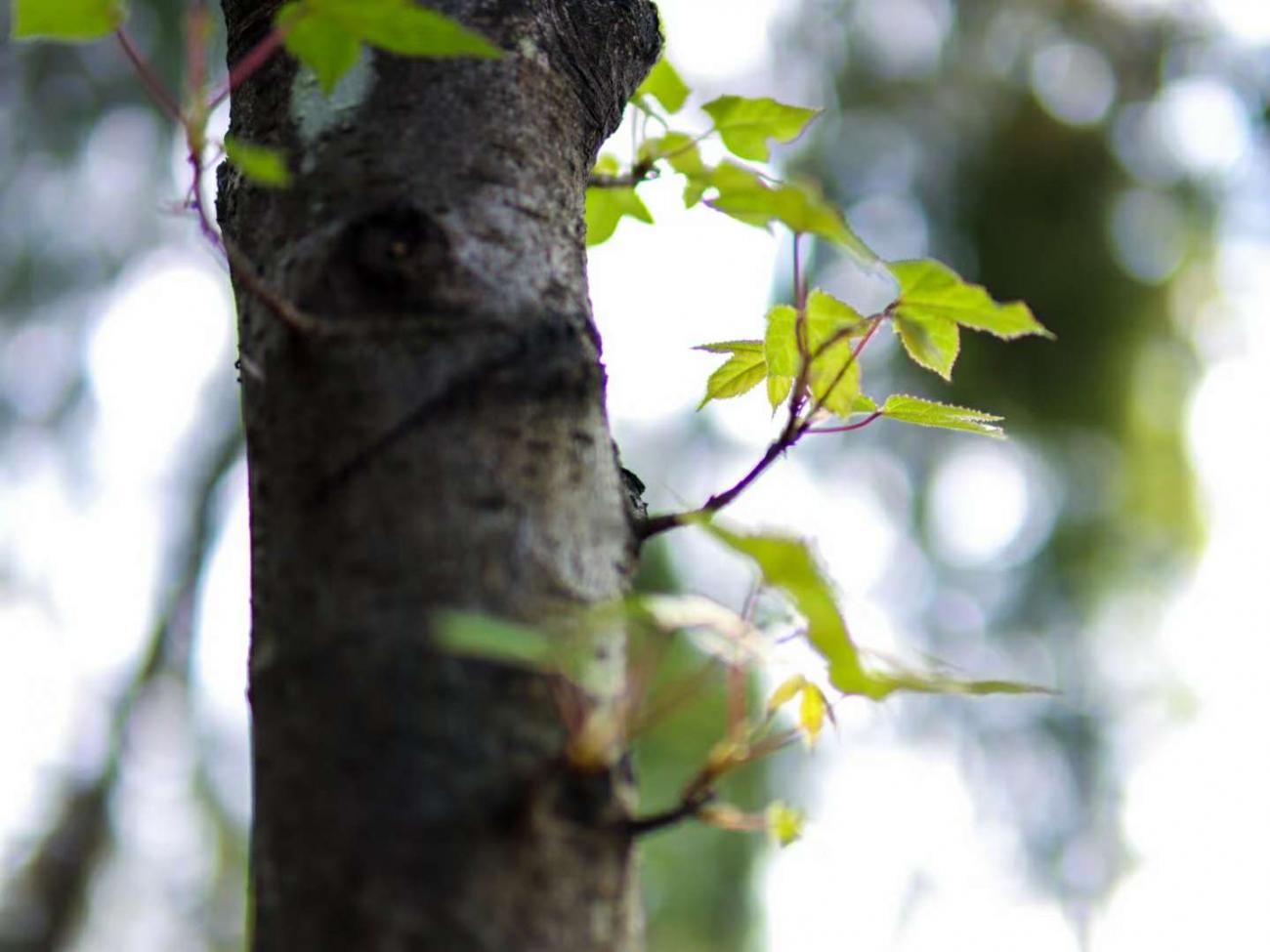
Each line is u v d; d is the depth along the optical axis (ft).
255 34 5.59
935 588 22.15
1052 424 21.57
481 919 5.12
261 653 5.28
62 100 20.08
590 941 5.15
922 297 5.56
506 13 5.58
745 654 5.24
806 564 5.16
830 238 5.44
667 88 6.09
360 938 5.12
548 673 5.20
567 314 5.40
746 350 5.82
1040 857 21.26
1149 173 22.62
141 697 24.77
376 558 5.24
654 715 5.20
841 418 5.71
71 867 23.88
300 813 5.18
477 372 5.31
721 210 5.55
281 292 5.37
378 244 5.36
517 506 5.27
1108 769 22.07
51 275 20.83
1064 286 21.62
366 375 5.30
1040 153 22.16
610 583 5.30
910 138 22.59
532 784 5.15
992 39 22.94
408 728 5.17
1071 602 22.18
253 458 5.36
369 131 5.45
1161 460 22.21
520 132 5.49
